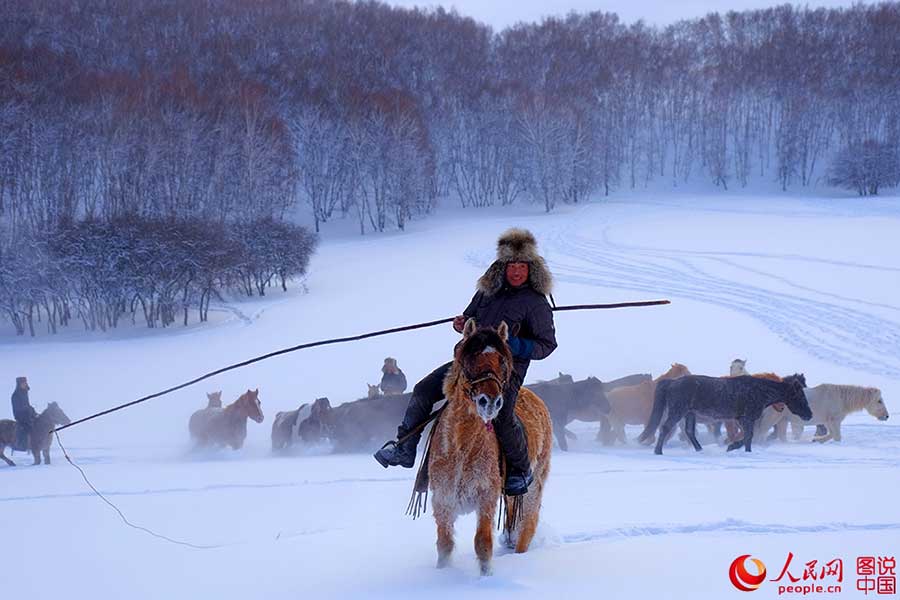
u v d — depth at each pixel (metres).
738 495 9.92
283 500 11.05
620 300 42.31
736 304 40.22
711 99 127.50
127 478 14.12
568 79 130.88
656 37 157.75
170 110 79.19
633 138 120.69
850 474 12.17
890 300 39.84
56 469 16.55
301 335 38.78
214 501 11.06
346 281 55.53
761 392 17.25
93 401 27.97
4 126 71.12
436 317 40.50
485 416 5.88
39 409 26.88
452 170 108.56
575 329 35.88
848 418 21.42
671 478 12.02
